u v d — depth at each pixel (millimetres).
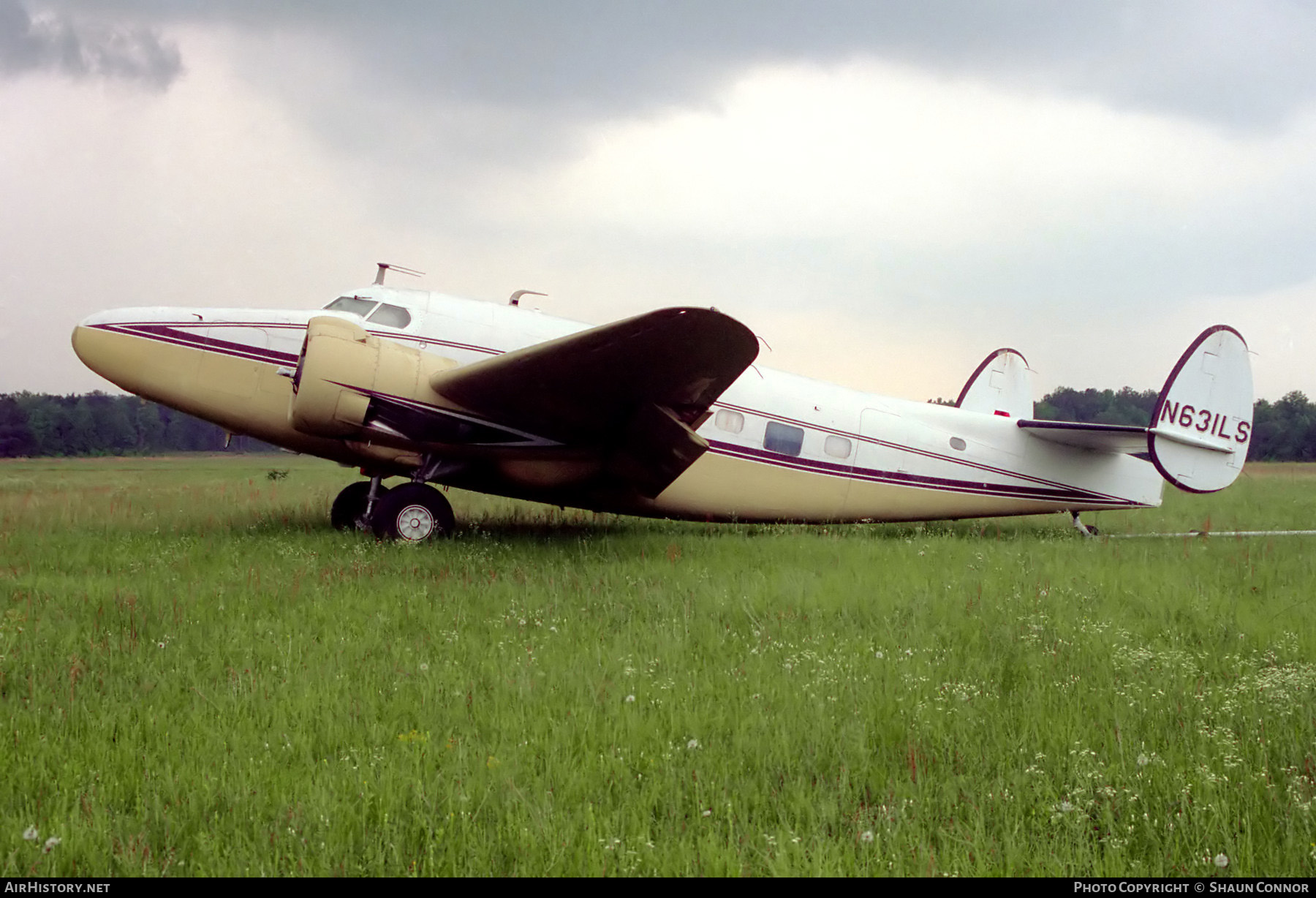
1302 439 67375
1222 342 12531
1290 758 3668
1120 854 2904
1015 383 14867
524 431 9797
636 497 10969
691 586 7293
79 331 9688
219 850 2836
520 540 10094
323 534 10250
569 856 2830
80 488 21266
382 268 10656
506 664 4922
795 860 2773
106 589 6703
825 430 11625
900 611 6504
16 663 4750
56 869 2705
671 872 2736
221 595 6457
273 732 3803
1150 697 4496
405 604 6480
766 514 11656
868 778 3490
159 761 3520
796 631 5875
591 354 8602
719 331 8203
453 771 3402
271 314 10086
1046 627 6066
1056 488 12812
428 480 9922
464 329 10156
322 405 9023
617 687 4535
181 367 9758
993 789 3348
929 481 12180
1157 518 15492
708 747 3766
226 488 20828
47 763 3455
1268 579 7895
